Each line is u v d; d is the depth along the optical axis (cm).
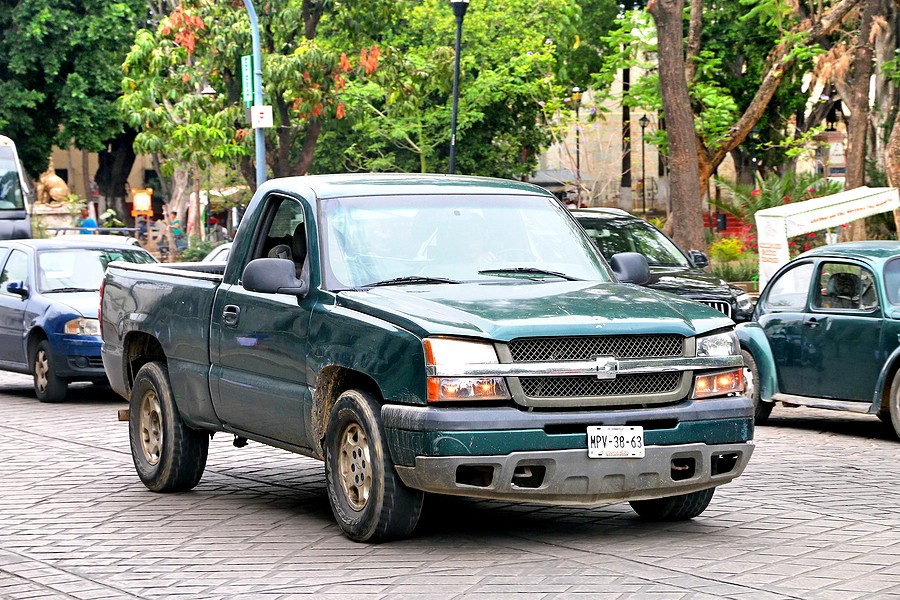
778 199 3491
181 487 1129
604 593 733
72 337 1891
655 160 7875
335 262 935
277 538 920
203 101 3428
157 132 3447
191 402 1082
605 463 821
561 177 7475
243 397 1005
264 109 3111
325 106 3397
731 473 877
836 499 1059
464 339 821
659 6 2612
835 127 7031
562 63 5406
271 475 1224
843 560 817
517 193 1029
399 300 874
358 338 870
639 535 906
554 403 820
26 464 1315
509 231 990
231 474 1233
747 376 1612
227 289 1037
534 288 910
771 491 1101
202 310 1062
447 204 992
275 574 806
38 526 993
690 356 857
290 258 1012
